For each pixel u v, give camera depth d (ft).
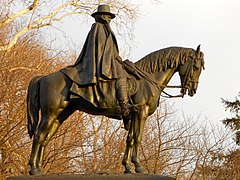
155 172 56.08
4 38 63.41
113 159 61.93
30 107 32.24
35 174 30.37
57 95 31.32
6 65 58.23
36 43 71.61
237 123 94.58
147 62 32.48
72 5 60.59
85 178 29.19
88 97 31.12
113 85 31.30
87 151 62.49
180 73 32.68
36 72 64.28
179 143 66.69
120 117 32.14
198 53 32.60
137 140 30.96
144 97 31.40
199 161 61.00
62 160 61.11
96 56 31.63
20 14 58.03
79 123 62.85
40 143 31.24
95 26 32.45
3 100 57.62
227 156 65.00
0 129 55.26
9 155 57.11
